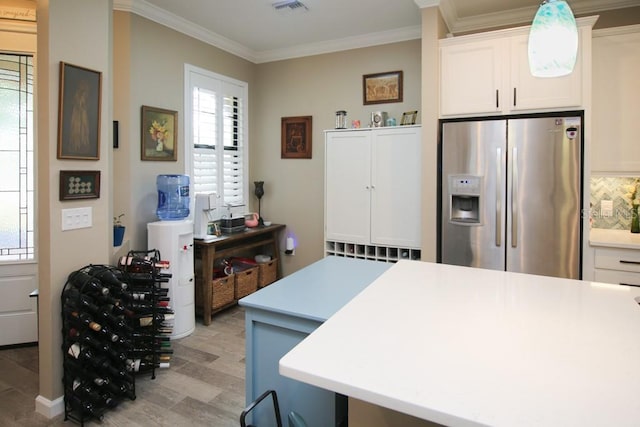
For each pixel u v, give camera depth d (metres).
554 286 1.68
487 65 3.11
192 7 3.47
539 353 1.05
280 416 1.66
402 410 0.84
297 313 1.62
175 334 3.34
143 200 3.48
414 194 3.63
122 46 3.27
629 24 3.19
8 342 3.18
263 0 3.33
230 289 3.92
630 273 2.75
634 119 2.97
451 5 3.36
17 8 3.16
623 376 0.93
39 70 2.17
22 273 3.19
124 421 2.24
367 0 3.33
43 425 2.19
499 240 3.03
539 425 0.75
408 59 4.02
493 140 3.01
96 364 2.20
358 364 0.99
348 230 3.97
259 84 4.86
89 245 2.39
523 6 3.40
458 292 1.60
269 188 4.87
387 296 1.54
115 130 3.27
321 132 4.52
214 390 2.57
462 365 0.99
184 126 3.87
